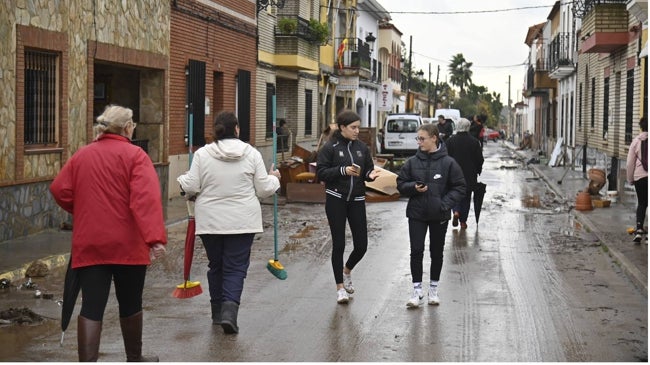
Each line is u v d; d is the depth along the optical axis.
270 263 9.13
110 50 16.70
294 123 33.97
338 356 7.32
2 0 12.80
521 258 12.73
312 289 10.26
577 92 35.72
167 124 20.00
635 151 13.63
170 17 20.17
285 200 21.14
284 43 30.33
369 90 54.25
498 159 48.44
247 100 26.80
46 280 10.73
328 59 40.38
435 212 9.25
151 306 9.22
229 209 7.96
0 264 11.16
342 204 9.38
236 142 8.07
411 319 8.74
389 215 18.47
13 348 7.45
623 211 18.78
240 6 25.89
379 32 59.03
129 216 6.30
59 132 14.84
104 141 6.39
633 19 22.03
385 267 11.83
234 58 25.52
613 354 7.45
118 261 6.29
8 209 13.19
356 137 9.52
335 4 40.94
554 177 30.28
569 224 16.98
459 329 8.33
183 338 7.86
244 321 8.55
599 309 9.28
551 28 48.56
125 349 6.91
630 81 22.77
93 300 6.28
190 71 21.58
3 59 12.88
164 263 11.95
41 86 14.51
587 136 32.19
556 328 8.40
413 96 80.31
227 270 8.05
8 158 13.13
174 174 20.94
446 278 11.03
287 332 8.13
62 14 14.77
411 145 42.84
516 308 9.30
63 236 13.85
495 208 20.09
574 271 11.64
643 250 12.98
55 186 6.37
